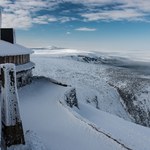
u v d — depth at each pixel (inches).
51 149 689.0
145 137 1038.4
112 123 1284.4
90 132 815.1
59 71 4667.8
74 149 709.9
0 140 575.8
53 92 1374.3
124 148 727.1
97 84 3944.4
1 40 1439.5
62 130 828.6
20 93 1320.1
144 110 3489.2
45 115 975.6
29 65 1499.8
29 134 658.2
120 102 3587.6
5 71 588.7
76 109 1434.5
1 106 616.7
